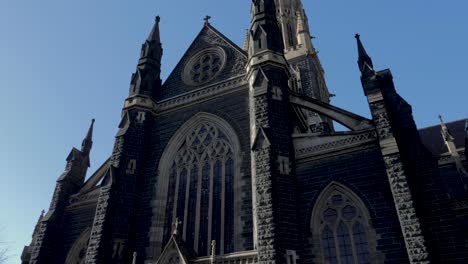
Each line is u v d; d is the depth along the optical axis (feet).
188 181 107.96
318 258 81.15
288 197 87.66
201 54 135.54
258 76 107.24
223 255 83.71
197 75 131.34
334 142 93.66
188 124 118.11
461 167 132.46
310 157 94.27
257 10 123.95
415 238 71.56
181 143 116.26
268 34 116.57
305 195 89.66
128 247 100.27
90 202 118.32
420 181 80.43
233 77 119.24
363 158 88.28
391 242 76.79
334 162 90.94
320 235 84.07
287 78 112.57
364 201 83.25
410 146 85.30
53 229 115.03
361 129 92.27
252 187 94.53
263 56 111.24
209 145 111.04
